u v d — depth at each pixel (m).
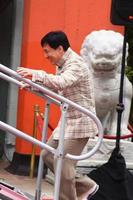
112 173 7.09
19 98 11.55
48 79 6.01
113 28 11.59
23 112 11.35
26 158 11.26
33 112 11.32
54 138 6.62
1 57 13.03
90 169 9.46
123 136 9.50
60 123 6.04
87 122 6.41
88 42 9.51
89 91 6.50
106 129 9.91
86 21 11.55
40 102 11.36
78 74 6.27
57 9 11.43
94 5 11.56
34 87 5.95
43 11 11.36
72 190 6.47
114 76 9.71
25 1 11.53
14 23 12.05
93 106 6.56
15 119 12.12
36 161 11.19
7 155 12.17
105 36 9.42
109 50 9.26
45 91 5.94
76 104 5.98
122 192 7.04
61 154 5.86
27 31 11.36
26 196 6.53
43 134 6.72
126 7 7.33
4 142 12.40
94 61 9.34
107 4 11.59
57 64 6.49
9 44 12.73
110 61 9.32
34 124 10.66
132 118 12.59
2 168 11.65
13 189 6.57
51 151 5.90
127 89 9.94
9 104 12.10
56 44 6.39
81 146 6.50
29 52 11.30
